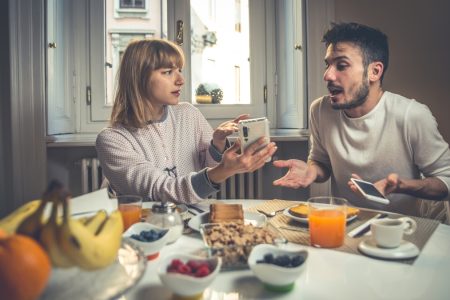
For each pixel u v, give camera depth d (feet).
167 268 2.09
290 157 8.00
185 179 3.83
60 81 7.24
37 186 6.64
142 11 7.73
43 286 1.44
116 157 4.43
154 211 2.96
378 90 4.79
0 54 6.55
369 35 4.59
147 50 4.62
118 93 4.78
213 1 7.80
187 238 3.01
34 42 6.50
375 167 4.87
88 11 7.53
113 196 4.50
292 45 7.71
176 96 4.79
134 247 2.29
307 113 7.43
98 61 7.62
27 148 6.57
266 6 7.96
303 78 7.44
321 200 3.35
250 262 2.17
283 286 2.09
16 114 6.48
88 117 7.70
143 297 2.05
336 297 2.05
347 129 4.97
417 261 2.55
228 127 4.92
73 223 1.58
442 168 4.61
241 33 7.98
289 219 3.46
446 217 4.66
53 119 6.98
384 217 3.53
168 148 4.93
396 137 4.71
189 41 7.64
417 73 7.20
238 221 3.06
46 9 6.66
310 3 7.20
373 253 2.61
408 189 4.23
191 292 1.95
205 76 7.93
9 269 1.33
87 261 1.60
